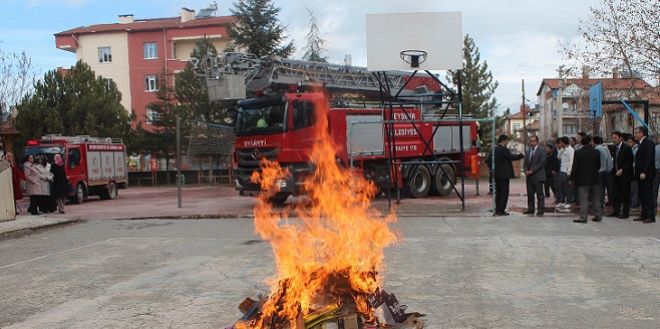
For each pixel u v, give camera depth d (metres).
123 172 26.12
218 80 17.47
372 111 17.66
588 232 10.77
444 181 20.08
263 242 10.56
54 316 5.91
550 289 6.56
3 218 14.26
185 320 5.66
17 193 18.67
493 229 11.45
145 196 26.05
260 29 32.44
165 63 43.09
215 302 6.32
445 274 7.41
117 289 7.06
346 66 19.39
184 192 28.38
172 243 10.80
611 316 5.48
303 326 4.45
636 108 21.20
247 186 16.98
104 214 16.80
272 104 16.38
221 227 13.09
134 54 48.34
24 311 6.14
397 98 16.94
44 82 32.22
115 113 33.81
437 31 14.46
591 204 13.42
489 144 37.69
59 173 17.17
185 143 34.62
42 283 7.51
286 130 16.05
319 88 18.56
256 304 4.93
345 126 16.83
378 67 14.61
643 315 5.49
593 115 17.34
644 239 9.84
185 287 7.06
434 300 6.17
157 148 35.94
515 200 18.11
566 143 14.56
